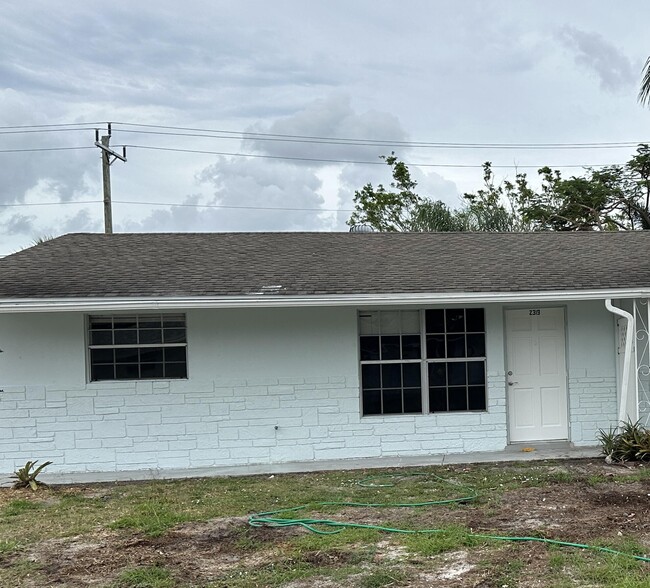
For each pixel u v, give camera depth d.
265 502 7.59
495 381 10.10
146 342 9.77
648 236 13.10
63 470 9.54
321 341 9.91
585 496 7.40
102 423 9.60
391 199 32.09
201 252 11.53
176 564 5.62
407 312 10.11
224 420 9.77
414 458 9.80
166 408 9.69
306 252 11.66
